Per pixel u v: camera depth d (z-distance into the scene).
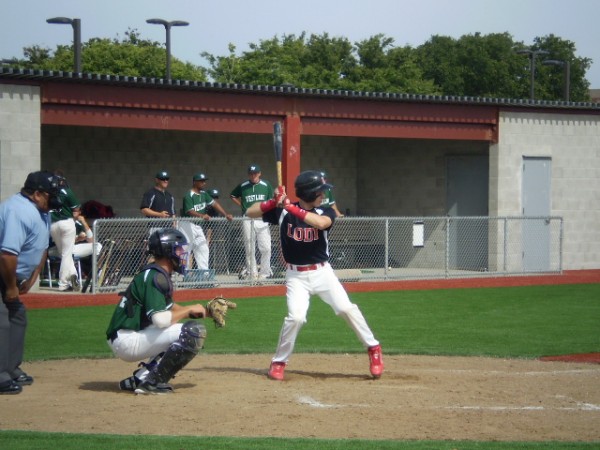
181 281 25.52
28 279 13.20
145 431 10.68
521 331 20.47
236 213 36.44
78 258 25.44
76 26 36.31
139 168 34.62
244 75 65.06
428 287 29.31
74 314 22.05
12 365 13.24
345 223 35.47
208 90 28.58
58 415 11.39
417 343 18.72
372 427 11.02
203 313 12.74
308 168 37.88
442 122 32.69
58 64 65.12
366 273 30.55
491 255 33.59
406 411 11.88
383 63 72.06
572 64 84.19
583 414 11.89
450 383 14.03
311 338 19.22
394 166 37.56
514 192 34.00
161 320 12.30
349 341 18.84
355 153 39.00
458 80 79.31
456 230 34.88
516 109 34.00
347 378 14.50
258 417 11.40
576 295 27.56
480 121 33.28
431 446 9.95
